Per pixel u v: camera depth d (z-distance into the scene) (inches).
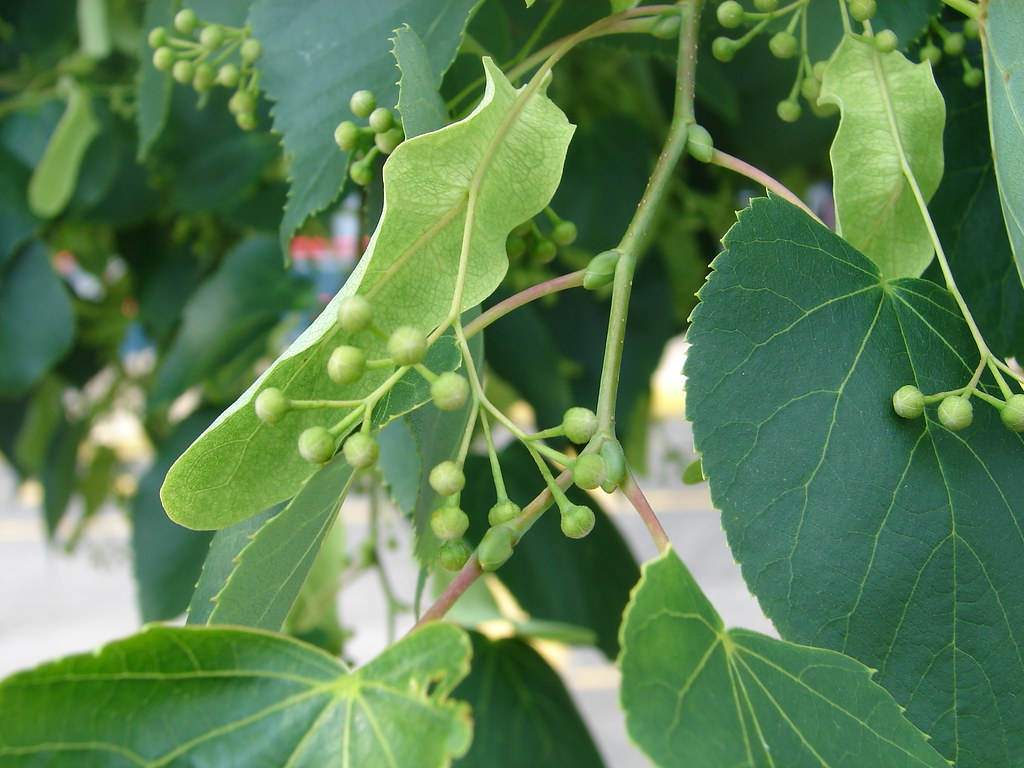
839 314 6.0
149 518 14.4
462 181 5.7
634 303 14.1
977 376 5.9
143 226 17.2
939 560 5.7
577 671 37.7
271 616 6.2
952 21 8.8
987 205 8.1
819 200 17.2
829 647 5.5
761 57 11.4
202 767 4.8
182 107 14.6
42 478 20.2
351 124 7.3
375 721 4.8
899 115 7.0
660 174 6.5
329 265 15.4
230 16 10.5
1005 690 5.6
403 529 15.1
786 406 5.7
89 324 19.0
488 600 14.1
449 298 5.9
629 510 43.7
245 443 5.7
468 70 8.7
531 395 12.5
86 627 41.4
